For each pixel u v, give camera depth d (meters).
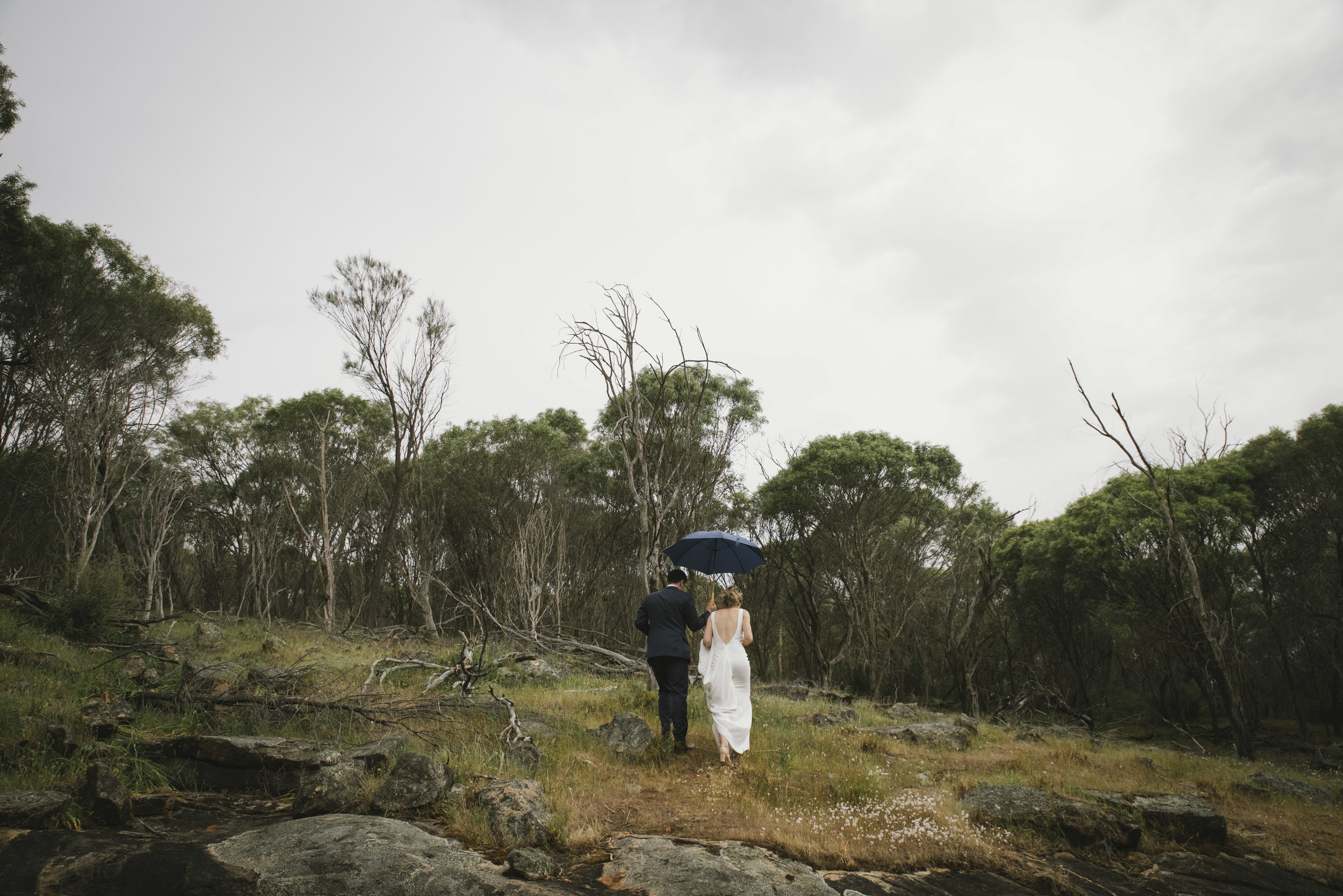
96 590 10.75
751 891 3.70
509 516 23.11
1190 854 5.36
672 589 7.07
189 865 3.45
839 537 23.62
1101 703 26.91
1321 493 19.23
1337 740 19.30
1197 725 22.72
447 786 4.79
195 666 7.71
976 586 23.08
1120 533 20.56
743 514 25.38
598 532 23.52
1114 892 4.47
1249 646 20.83
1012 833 5.27
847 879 4.11
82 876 3.25
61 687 6.77
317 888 3.32
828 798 5.55
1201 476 20.62
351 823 4.14
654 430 11.59
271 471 28.78
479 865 3.76
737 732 6.46
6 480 19.27
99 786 4.07
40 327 17.28
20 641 8.73
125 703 6.25
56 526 19.70
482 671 10.32
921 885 4.16
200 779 5.06
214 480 30.62
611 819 4.80
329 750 5.21
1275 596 20.86
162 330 19.64
